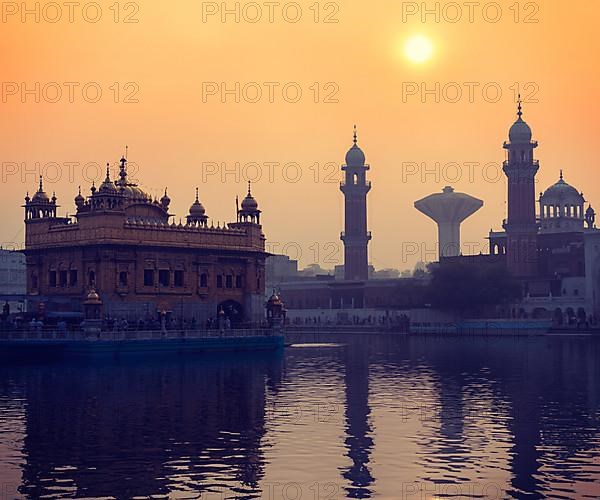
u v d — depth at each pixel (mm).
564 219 193500
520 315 160250
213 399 51250
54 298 94625
